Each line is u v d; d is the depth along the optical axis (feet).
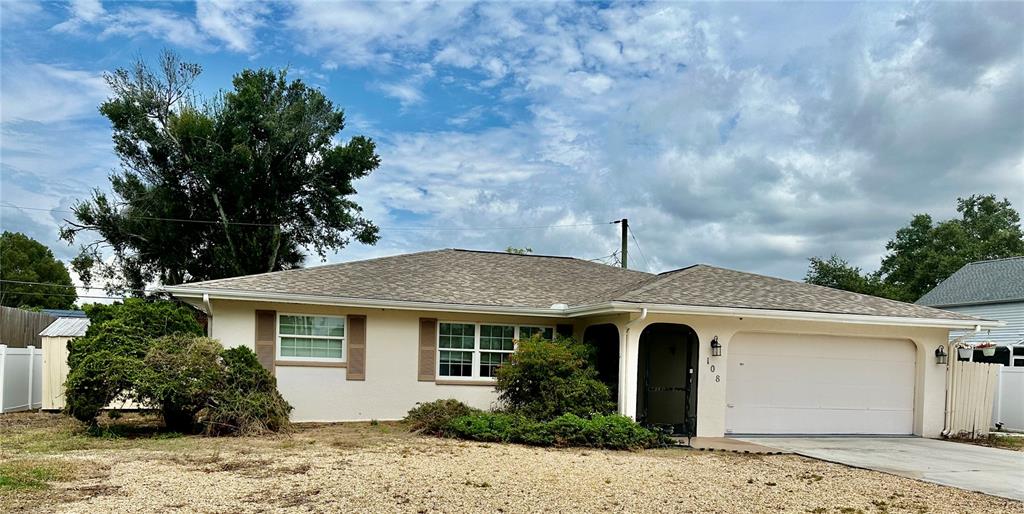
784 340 50.29
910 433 51.88
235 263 97.55
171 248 101.14
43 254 179.83
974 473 34.81
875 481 31.94
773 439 47.57
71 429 43.65
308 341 51.70
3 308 61.82
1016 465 37.81
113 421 47.70
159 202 98.22
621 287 57.41
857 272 131.54
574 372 47.16
